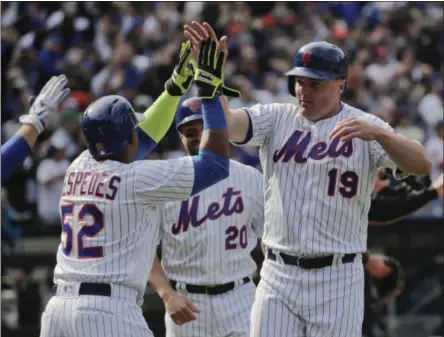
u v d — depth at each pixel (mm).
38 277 37250
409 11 58250
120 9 52156
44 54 49000
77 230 16828
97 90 46219
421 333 35062
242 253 21891
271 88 48844
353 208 18641
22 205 40656
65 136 40469
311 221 18562
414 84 53312
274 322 18812
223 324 21719
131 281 16688
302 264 18688
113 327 16484
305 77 18609
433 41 56844
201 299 21750
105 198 16656
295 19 56344
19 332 34812
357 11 59250
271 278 18984
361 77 51562
